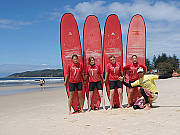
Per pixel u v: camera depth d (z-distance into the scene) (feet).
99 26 18.75
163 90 31.14
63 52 17.88
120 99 16.65
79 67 15.51
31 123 12.45
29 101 26.16
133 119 11.56
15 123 12.74
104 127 10.19
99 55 18.54
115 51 18.74
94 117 13.06
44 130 10.50
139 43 19.07
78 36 18.43
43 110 18.01
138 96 17.69
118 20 18.98
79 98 15.81
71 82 15.40
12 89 51.21
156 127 9.50
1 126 12.07
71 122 11.98
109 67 16.30
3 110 19.19
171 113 12.47
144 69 16.80
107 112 14.66
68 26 18.16
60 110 17.72
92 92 16.38
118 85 16.47
